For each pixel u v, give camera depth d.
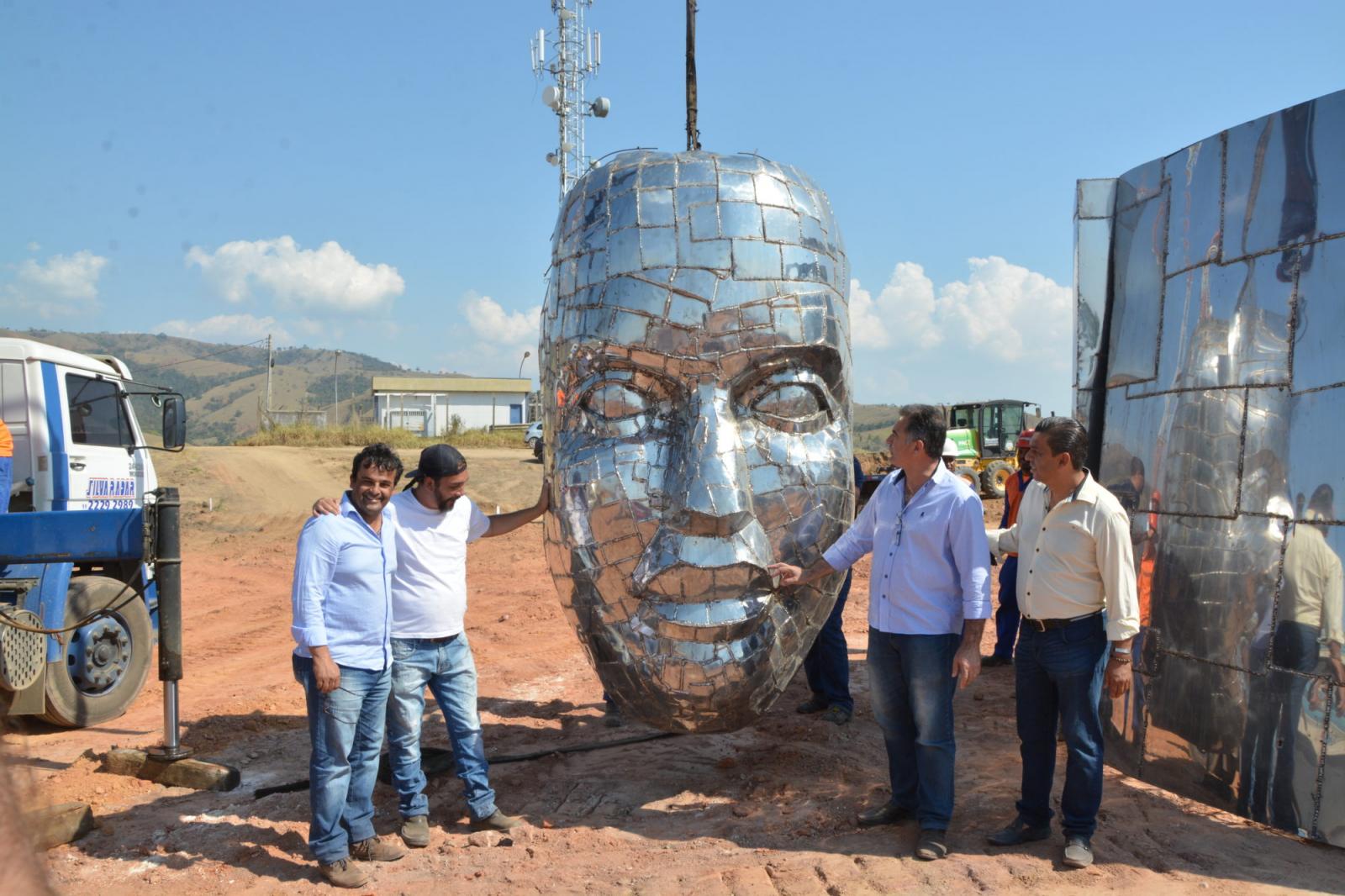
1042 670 4.63
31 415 7.38
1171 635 5.41
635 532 4.91
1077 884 4.24
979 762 6.04
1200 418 5.34
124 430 8.48
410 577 4.98
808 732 6.73
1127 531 4.40
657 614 4.86
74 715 7.15
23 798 0.83
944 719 4.69
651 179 5.18
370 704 4.74
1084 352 6.29
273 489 23.16
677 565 4.77
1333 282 4.70
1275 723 4.80
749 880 4.34
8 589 6.77
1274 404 4.93
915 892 4.21
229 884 4.48
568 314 5.24
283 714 7.49
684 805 5.43
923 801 4.67
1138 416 5.82
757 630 4.93
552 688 8.27
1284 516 4.83
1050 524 4.55
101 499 7.97
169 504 5.93
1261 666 4.88
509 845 4.92
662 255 4.99
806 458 5.12
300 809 5.41
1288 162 4.96
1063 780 5.73
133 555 5.92
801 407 5.16
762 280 5.01
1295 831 4.69
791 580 4.94
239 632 11.27
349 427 39.50
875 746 6.48
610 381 5.09
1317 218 4.80
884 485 4.99
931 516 4.71
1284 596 4.80
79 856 4.80
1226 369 5.21
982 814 5.17
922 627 4.71
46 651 6.87
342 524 4.58
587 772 6.00
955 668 4.66
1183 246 5.59
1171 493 5.49
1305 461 4.76
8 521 5.87
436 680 5.18
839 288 5.42
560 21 26.97
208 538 19.25
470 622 11.45
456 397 57.34
